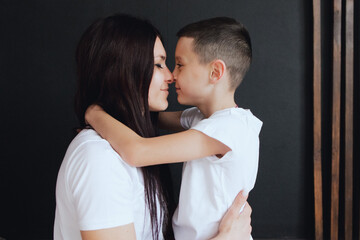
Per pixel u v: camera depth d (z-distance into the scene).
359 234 2.64
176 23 2.62
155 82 1.15
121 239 0.86
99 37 1.05
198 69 1.24
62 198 0.94
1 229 2.88
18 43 2.70
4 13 2.68
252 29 2.62
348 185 2.56
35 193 2.84
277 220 2.79
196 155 1.07
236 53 1.23
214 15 2.61
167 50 2.64
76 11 2.65
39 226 2.87
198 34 1.23
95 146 0.91
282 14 2.60
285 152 2.72
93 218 0.84
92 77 1.08
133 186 0.99
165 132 2.74
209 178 1.13
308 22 2.59
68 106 2.74
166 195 1.21
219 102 1.26
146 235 1.07
